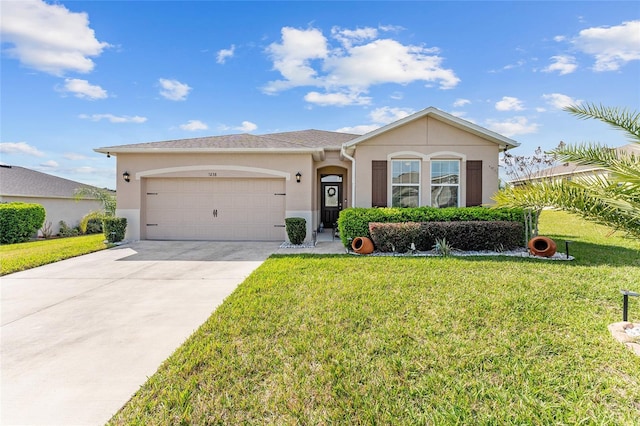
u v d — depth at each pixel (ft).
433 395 9.23
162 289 20.31
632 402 8.84
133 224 41.24
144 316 15.74
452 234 31.63
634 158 14.16
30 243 45.01
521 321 13.92
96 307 17.07
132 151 40.32
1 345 12.77
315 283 20.21
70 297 18.80
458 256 29.45
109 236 39.09
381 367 10.62
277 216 41.55
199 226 41.75
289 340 12.59
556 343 11.96
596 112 14.83
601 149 14.87
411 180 39.19
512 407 8.70
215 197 41.63
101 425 8.39
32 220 50.80
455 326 13.56
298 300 17.03
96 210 69.51
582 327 13.25
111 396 9.54
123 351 12.25
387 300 16.78
